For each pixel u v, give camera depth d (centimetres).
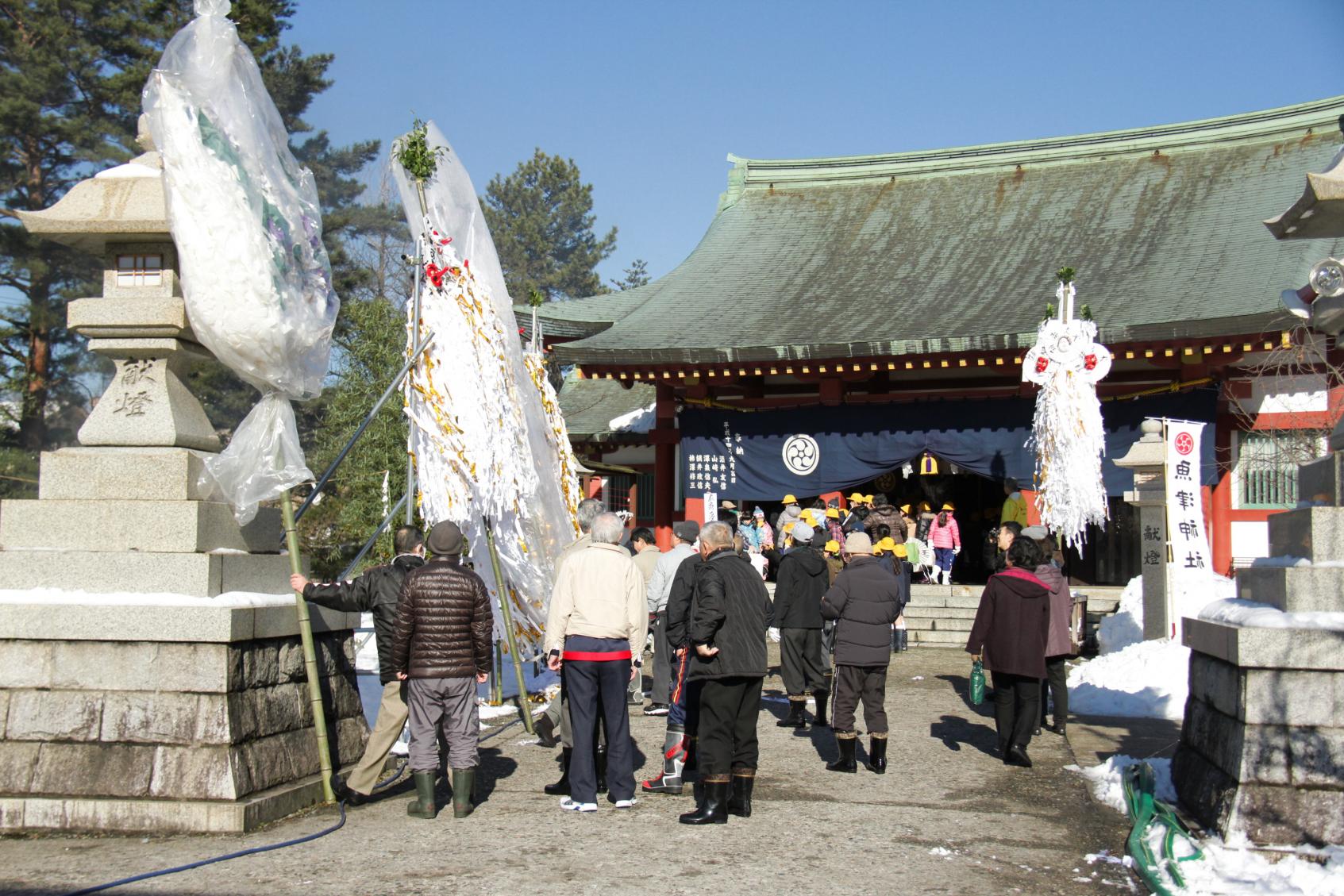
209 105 754
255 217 756
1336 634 638
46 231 754
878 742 903
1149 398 2253
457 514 968
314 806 762
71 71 2994
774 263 2941
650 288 2930
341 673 841
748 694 763
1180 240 2567
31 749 696
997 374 2464
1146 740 1038
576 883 599
